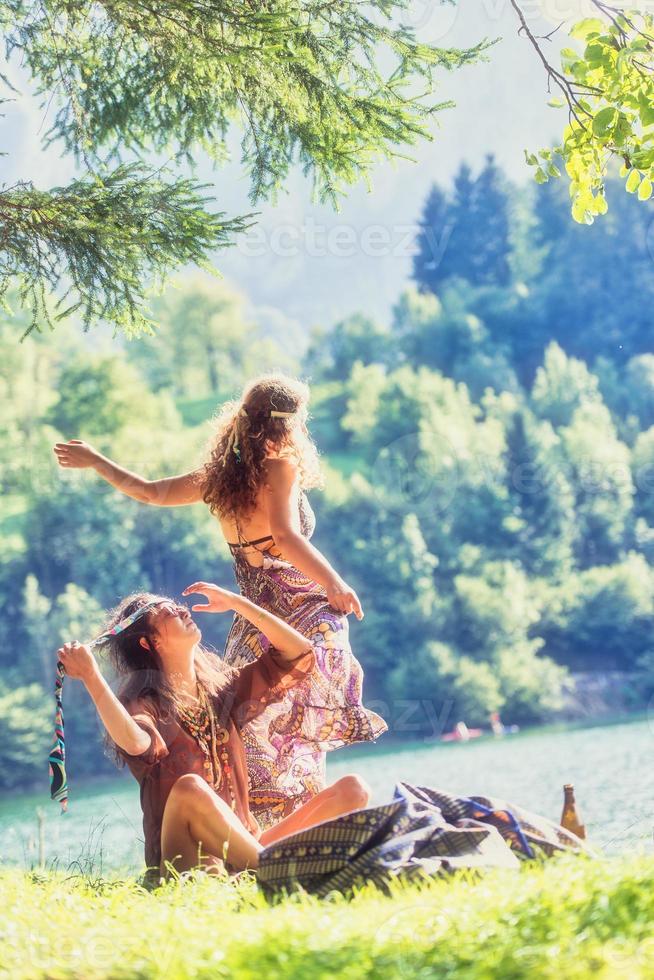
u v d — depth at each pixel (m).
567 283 67.31
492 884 3.05
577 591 56.88
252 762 4.76
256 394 4.91
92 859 5.56
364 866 3.40
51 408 58.12
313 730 4.77
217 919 3.01
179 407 68.00
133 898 3.69
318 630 4.77
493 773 23.91
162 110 6.36
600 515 59.69
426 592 54.91
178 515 53.31
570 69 5.46
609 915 2.59
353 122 6.12
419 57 6.13
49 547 52.50
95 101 6.41
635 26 5.48
